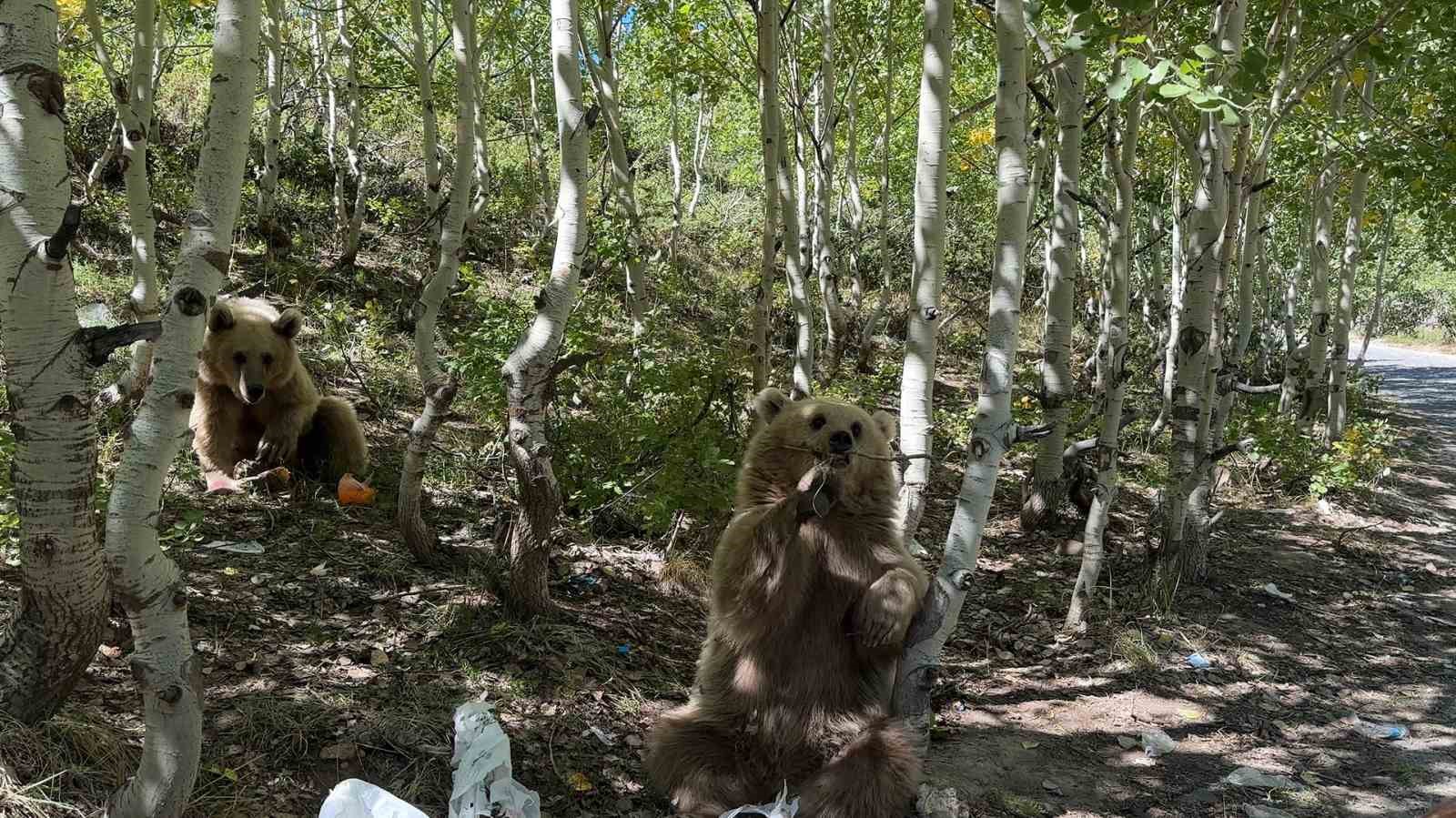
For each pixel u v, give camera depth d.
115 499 3.01
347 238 14.30
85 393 3.43
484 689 4.97
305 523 6.68
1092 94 11.22
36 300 3.29
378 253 15.14
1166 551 8.45
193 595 5.33
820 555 4.52
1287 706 6.27
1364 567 9.64
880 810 4.09
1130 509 10.62
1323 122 11.39
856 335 17.20
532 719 4.84
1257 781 5.18
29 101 3.21
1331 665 7.05
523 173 20.83
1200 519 8.40
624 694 5.28
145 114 7.51
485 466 8.21
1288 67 8.08
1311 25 10.01
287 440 7.39
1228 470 12.33
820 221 14.36
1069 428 9.67
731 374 7.96
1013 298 4.68
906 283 22.91
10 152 3.20
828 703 4.51
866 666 4.61
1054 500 9.55
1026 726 5.77
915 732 4.46
